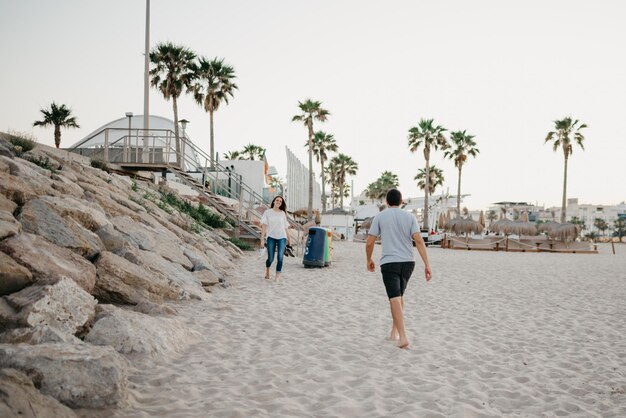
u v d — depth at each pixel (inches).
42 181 295.9
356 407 133.0
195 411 123.6
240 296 302.0
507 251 1364.4
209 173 1084.5
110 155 885.2
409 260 198.4
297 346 194.5
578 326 261.7
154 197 570.6
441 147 1916.8
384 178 2977.4
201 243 453.1
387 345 203.2
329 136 2265.0
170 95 1341.0
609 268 679.7
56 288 160.9
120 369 126.5
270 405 131.0
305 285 366.9
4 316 145.6
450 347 205.9
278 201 381.7
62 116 1330.0
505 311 301.3
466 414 131.6
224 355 176.4
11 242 178.1
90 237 239.8
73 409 114.6
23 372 112.9
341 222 1875.0
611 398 152.6
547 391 157.4
